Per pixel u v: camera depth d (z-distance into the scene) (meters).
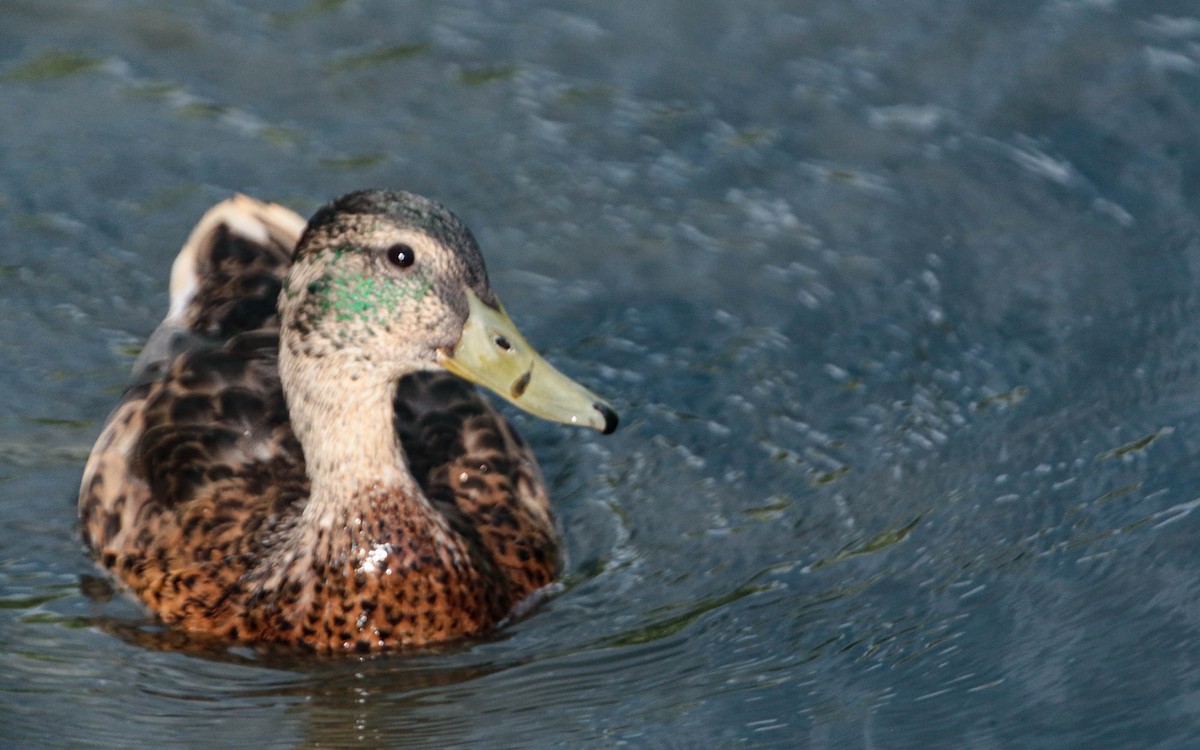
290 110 15.69
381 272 10.35
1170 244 14.29
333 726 10.11
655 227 14.68
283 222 13.16
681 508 12.10
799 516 11.94
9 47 16.19
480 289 10.52
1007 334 13.51
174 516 11.15
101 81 15.91
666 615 11.05
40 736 9.95
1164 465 12.02
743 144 15.46
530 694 10.37
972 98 15.88
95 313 13.72
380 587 10.74
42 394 12.96
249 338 11.87
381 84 15.99
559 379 10.48
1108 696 9.99
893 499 12.02
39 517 11.92
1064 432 12.48
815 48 16.48
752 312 13.90
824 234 14.61
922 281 14.10
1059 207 14.76
